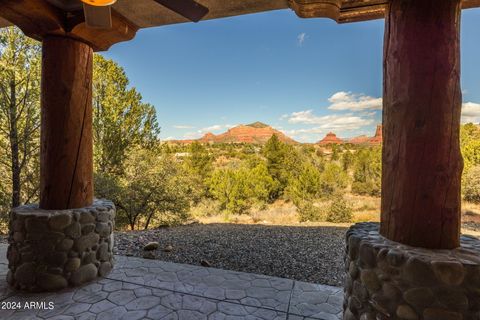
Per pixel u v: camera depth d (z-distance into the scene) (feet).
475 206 25.02
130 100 23.98
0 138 16.26
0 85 15.46
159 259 10.48
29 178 17.19
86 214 7.48
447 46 4.30
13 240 7.21
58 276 7.04
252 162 44.70
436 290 3.76
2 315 5.98
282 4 6.79
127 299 6.72
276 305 6.65
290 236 14.60
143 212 21.58
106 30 7.48
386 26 4.90
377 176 38.83
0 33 15.17
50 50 7.38
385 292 4.11
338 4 5.99
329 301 6.91
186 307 6.44
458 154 4.31
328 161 47.37
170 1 5.26
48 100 7.39
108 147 22.16
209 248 12.06
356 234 4.89
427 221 4.24
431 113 4.27
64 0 6.89
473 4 5.91
